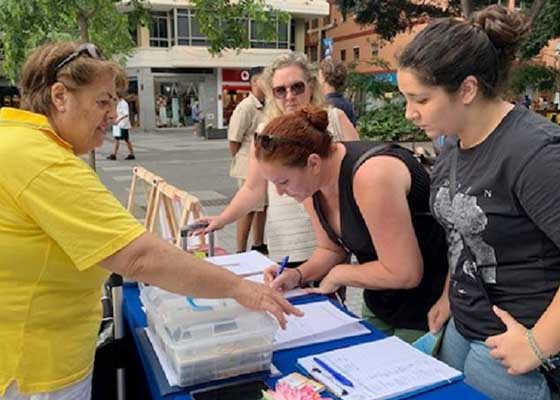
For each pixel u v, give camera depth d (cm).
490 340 119
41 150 112
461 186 126
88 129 125
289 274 179
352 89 874
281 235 236
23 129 116
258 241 452
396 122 748
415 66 118
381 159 153
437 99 118
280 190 158
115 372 159
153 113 2178
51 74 120
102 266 115
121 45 497
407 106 125
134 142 1680
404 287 154
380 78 886
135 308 164
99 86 123
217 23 454
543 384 122
